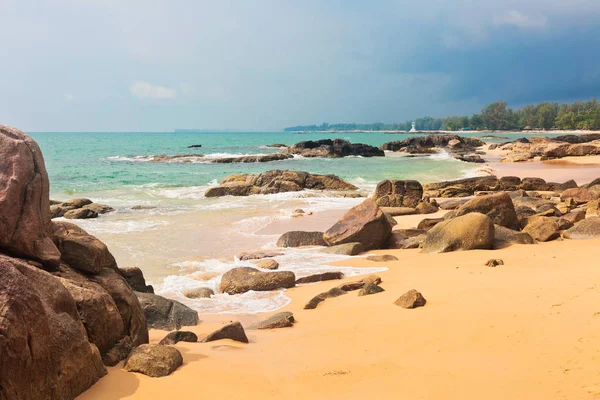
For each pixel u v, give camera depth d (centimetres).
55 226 649
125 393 472
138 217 2050
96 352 497
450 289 881
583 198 2230
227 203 2467
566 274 885
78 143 10144
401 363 557
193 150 7519
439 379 501
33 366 403
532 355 527
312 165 4922
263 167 4653
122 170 4200
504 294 781
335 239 1448
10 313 387
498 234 1366
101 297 557
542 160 5516
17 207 549
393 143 7725
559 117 19425
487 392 459
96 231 1734
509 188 2945
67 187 3081
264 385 516
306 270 1170
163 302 838
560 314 633
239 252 1427
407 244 1441
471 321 666
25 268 449
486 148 7662
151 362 530
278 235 1677
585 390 432
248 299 983
